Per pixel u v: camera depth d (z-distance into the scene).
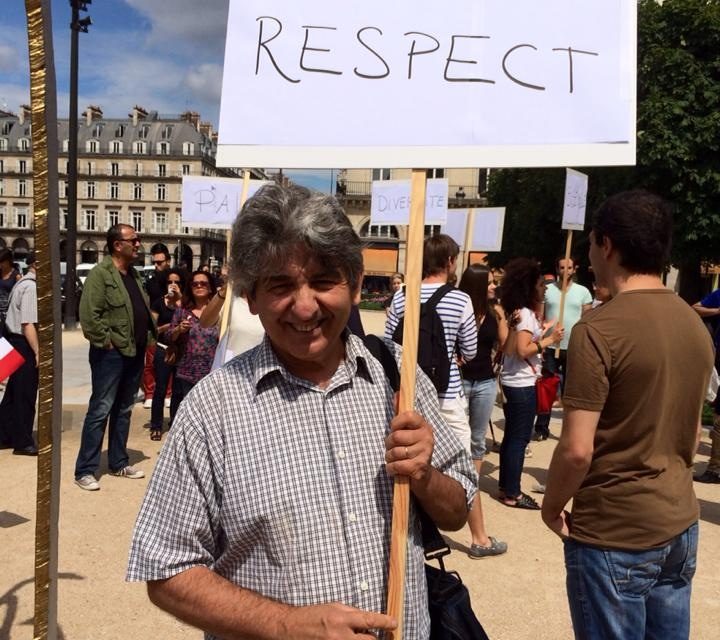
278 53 1.61
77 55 16.16
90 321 4.82
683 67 15.69
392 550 1.30
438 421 1.53
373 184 7.80
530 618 3.28
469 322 3.70
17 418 5.79
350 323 2.55
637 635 1.91
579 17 1.54
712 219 15.90
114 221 81.00
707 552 4.14
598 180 17.97
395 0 1.59
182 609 1.28
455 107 1.55
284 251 1.29
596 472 1.92
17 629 3.01
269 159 1.59
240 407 1.34
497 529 4.43
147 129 81.69
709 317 6.53
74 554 3.81
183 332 6.12
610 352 1.86
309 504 1.30
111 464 5.30
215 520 1.33
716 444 5.63
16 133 80.38
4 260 8.05
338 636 1.21
